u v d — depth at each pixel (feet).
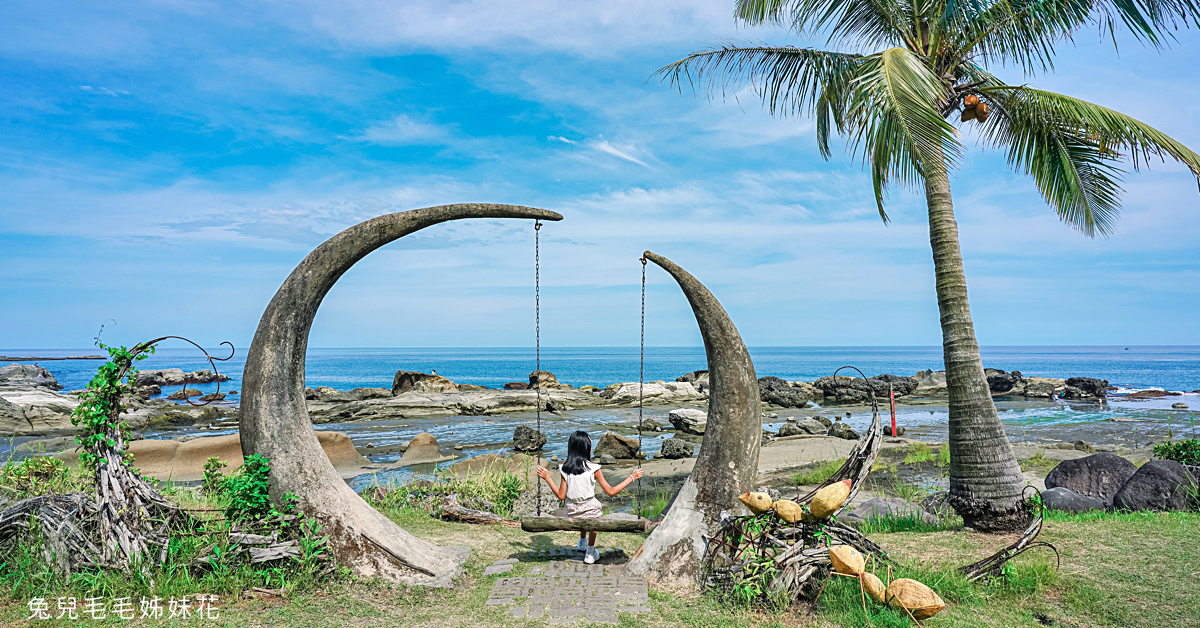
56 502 18.35
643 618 16.35
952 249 27.27
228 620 15.62
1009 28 30.63
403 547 19.44
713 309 20.54
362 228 19.98
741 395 20.11
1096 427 79.10
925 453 54.03
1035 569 17.67
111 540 17.35
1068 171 32.71
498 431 82.89
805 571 17.03
